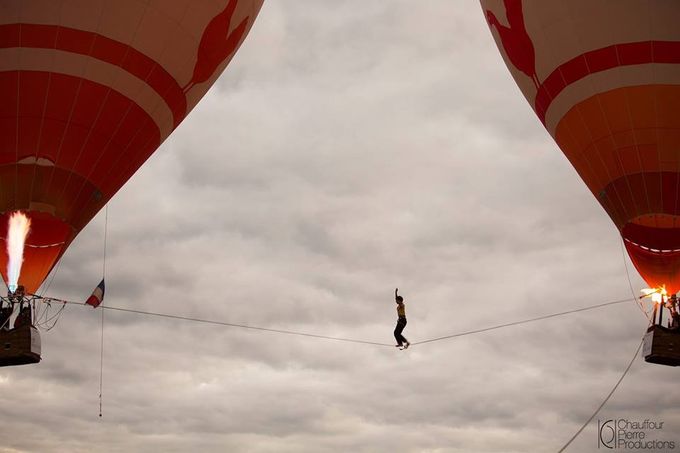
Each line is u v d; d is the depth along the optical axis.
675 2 28.44
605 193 30.30
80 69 27.36
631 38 28.88
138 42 28.12
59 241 27.25
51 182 27.17
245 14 31.27
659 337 27.98
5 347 25.70
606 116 29.50
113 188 29.03
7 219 26.75
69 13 27.22
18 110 26.94
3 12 26.84
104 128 27.89
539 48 30.67
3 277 26.45
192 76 30.16
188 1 28.89
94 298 27.34
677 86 28.77
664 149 29.02
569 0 29.53
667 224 29.09
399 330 28.16
